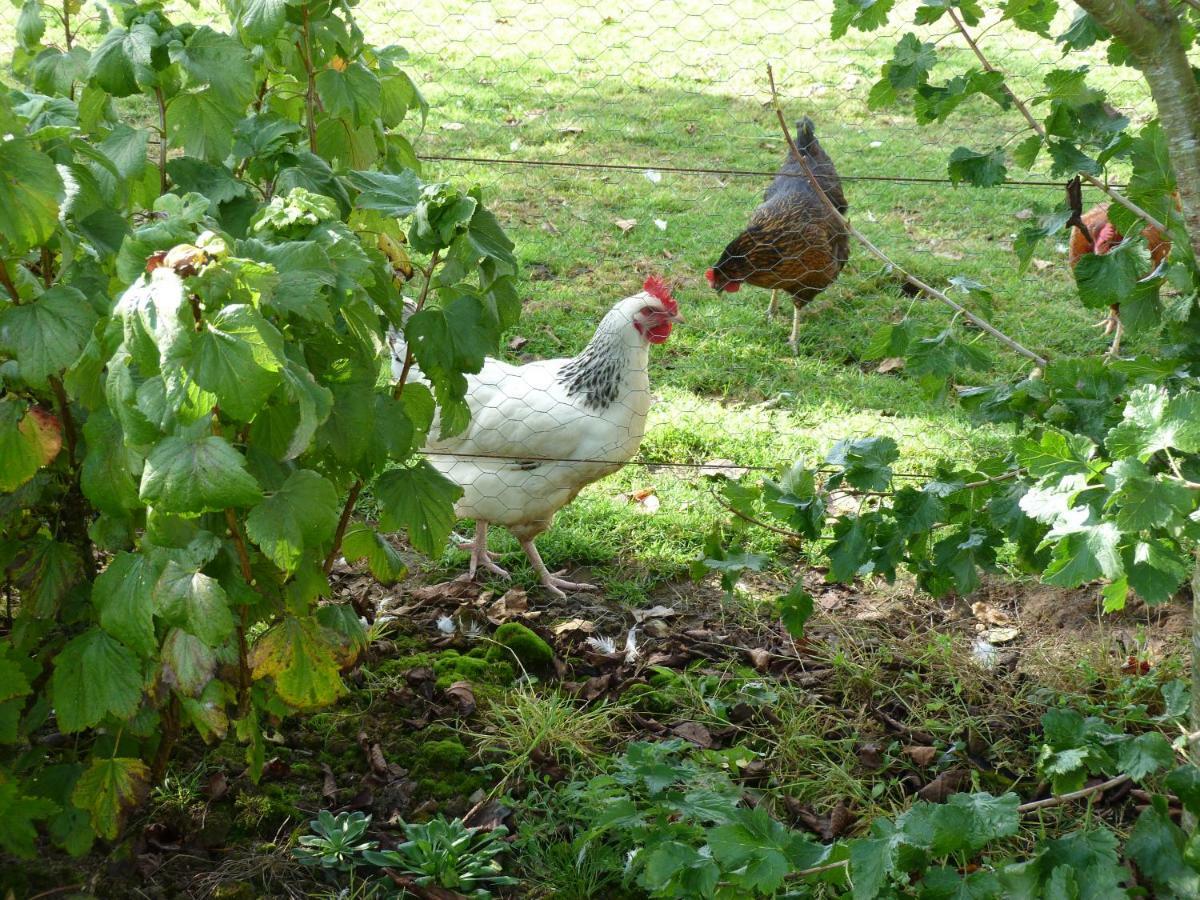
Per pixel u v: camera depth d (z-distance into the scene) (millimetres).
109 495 2088
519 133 8008
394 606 3852
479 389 3754
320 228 2203
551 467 3777
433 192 2373
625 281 6219
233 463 1847
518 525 3922
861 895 1886
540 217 6891
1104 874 1885
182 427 1817
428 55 9336
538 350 5500
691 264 6445
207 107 2533
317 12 2648
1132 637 3650
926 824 1941
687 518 4406
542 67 9266
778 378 5453
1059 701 3371
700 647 3721
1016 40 9594
